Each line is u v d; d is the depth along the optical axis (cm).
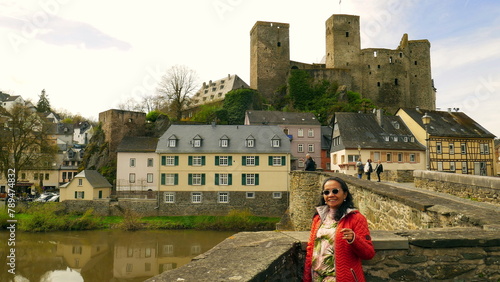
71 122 11594
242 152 4522
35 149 4862
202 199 4481
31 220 3931
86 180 4584
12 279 2539
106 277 2609
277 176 4500
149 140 5878
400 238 486
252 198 4475
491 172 5056
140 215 4419
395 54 8912
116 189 5481
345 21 8881
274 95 8562
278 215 4438
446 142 4922
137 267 2817
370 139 4784
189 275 337
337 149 5025
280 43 8775
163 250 3241
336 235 386
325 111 7569
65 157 7706
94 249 3269
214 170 4512
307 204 2122
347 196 417
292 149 6138
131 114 6894
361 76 8831
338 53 8781
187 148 4562
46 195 5394
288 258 433
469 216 684
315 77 8419
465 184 1262
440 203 862
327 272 387
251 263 372
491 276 490
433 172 1507
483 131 5169
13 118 4703
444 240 487
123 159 5566
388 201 1101
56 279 2555
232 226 4050
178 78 7531
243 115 7488
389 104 8762
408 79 8956
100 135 6844
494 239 491
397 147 4744
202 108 7838
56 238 3628
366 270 480
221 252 419
